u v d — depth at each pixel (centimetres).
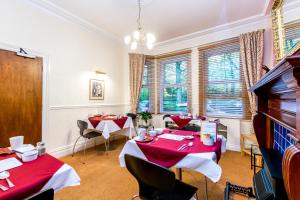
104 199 187
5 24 251
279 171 90
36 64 290
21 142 151
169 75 469
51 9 301
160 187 112
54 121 316
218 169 129
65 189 206
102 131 313
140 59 464
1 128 253
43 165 117
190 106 425
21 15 268
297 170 50
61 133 327
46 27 302
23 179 98
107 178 235
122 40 446
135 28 382
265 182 106
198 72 410
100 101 404
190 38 422
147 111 471
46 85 303
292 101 83
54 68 315
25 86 277
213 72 392
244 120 334
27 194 92
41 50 295
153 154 159
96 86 394
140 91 468
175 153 147
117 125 328
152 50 485
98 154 334
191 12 314
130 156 116
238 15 322
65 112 334
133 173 126
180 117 352
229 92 371
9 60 258
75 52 351
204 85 403
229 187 150
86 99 373
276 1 160
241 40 340
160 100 484
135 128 395
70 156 322
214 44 382
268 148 132
